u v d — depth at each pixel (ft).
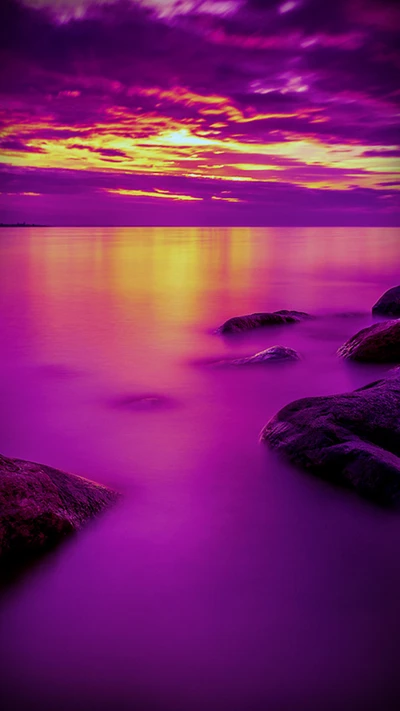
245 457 19.62
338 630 11.07
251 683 9.89
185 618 11.33
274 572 12.92
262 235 366.43
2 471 13.28
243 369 32.81
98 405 26.73
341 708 9.44
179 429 23.06
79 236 321.11
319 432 17.65
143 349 39.93
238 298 69.05
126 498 16.49
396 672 10.09
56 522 13.28
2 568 12.28
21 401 27.45
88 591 12.18
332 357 35.76
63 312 57.36
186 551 13.64
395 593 12.18
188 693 9.68
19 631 11.05
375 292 74.74
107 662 10.30
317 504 16.17
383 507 15.14
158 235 358.23
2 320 52.60
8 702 9.52
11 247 185.37
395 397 19.20
